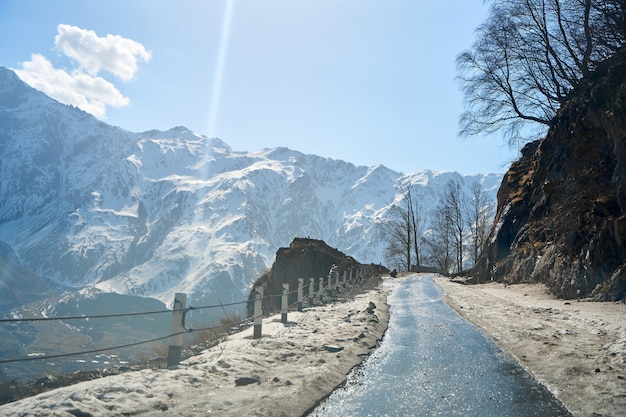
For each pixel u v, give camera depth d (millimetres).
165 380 6777
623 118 22359
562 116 32812
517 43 37688
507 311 16297
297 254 43906
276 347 9844
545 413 5645
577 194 27766
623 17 29484
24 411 5031
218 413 5523
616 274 17875
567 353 8461
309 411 5949
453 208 74000
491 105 40406
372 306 17484
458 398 6375
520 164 45375
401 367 8438
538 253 28281
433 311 17875
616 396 5965
